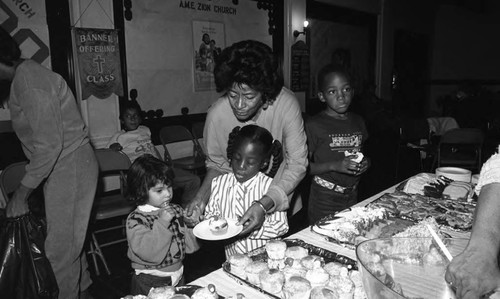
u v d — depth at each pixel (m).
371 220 1.44
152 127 4.10
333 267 1.07
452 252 0.96
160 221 1.54
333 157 2.16
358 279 1.00
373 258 0.88
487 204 0.75
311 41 6.24
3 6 2.96
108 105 3.68
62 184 1.91
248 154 1.38
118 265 2.92
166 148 3.94
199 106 4.59
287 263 1.11
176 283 1.65
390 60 8.37
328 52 6.67
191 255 3.02
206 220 1.33
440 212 1.55
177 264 1.65
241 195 1.50
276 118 1.54
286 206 1.43
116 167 2.87
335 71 2.08
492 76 9.66
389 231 1.35
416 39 9.52
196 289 1.01
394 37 8.47
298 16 5.77
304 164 1.56
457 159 4.63
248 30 5.12
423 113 10.17
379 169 4.54
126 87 3.80
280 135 1.59
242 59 1.27
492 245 0.70
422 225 1.29
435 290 0.82
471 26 9.73
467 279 0.67
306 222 3.54
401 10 8.50
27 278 1.85
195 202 1.55
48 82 1.80
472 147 5.06
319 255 1.19
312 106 6.40
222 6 4.70
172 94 4.27
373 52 7.86
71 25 3.33
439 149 4.50
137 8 3.81
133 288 1.63
